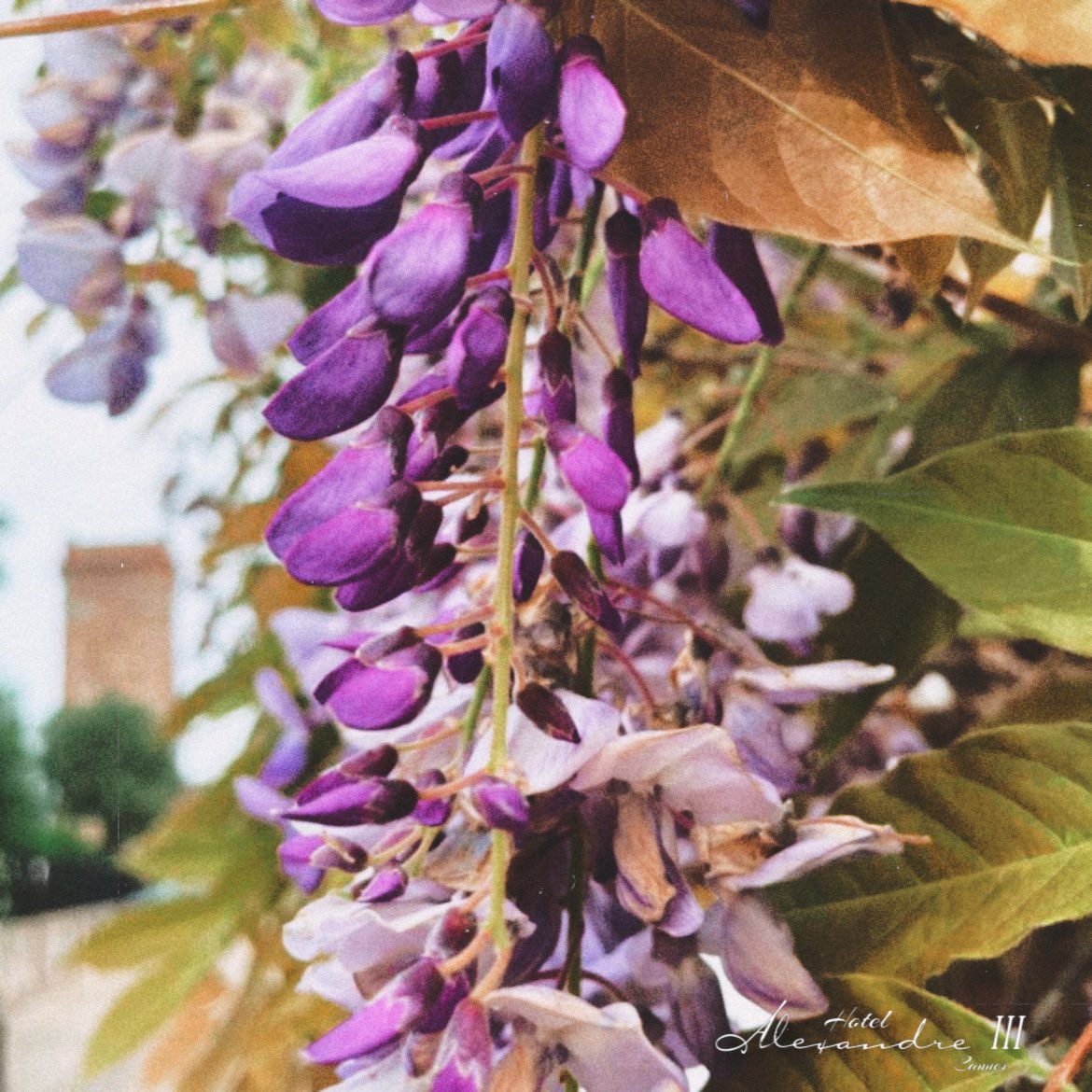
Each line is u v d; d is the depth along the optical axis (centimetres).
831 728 21
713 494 22
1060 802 17
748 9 14
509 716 14
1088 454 17
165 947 30
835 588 22
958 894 17
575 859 15
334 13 13
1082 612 16
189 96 28
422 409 14
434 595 20
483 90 14
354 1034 12
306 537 13
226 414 32
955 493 17
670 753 14
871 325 29
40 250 27
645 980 16
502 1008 12
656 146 14
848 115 14
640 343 14
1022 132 18
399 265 12
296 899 30
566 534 18
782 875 15
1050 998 19
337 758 26
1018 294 25
